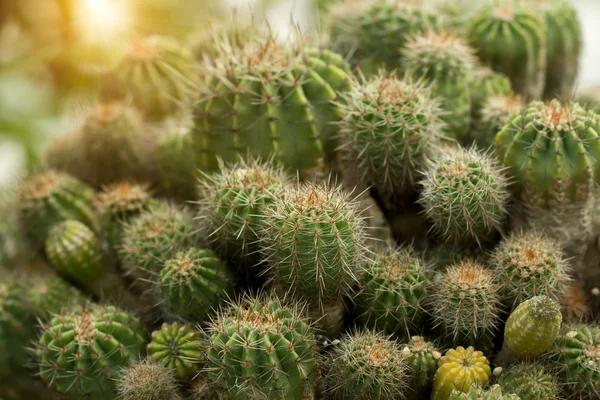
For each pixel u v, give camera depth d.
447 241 0.69
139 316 0.72
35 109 1.19
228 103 0.70
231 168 0.70
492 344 0.66
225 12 1.03
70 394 0.66
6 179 1.02
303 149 0.70
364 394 0.63
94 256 0.73
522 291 0.65
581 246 0.69
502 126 0.71
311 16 0.92
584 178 0.66
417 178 0.70
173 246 0.69
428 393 0.65
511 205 0.69
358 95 0.69
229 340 0.60
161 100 0.82
